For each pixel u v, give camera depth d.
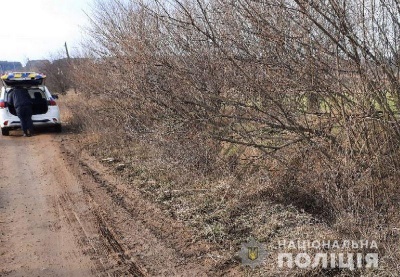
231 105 5.33
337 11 3.99
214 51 5.18
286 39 4.38
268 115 4.97
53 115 12.41
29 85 12.66
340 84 4.34
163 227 5.05
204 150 6.30
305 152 5.00
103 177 7.38
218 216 5.08
